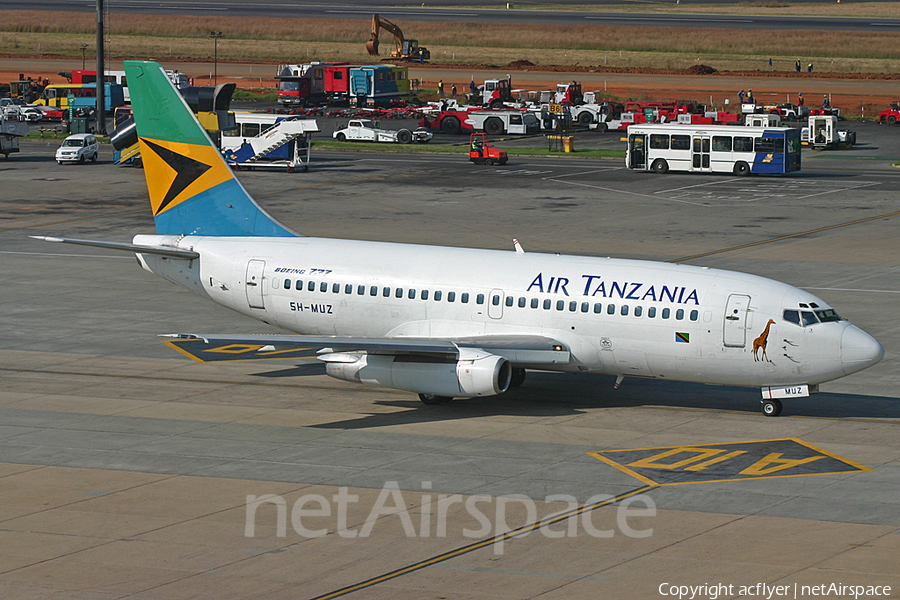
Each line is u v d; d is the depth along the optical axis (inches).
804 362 3120.1
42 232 6594.5
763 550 2249.0
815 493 2596.0
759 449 2952.8
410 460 2874.0
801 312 3129.9
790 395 3221.0
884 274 5359.3
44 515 2485.2
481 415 3316.9
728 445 2992.1
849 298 4845.0
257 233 3875.5
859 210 7308.1
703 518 2437.3
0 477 2748.5
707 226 6761.8
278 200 7746.1
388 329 3587.6
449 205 7573.8
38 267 5693.9
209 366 3932.1
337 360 3403.1
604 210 7381.9
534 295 3393.2
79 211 7322.8
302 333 3767.2
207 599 2037.4
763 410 3292.3
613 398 3518.7
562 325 3358.8
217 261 3811.5
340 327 3661.4
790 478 2706.7
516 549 2267.5
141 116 3902.6
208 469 2807.6
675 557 2219.5
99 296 5059.1
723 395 3545.8
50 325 4517.7
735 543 2289.6
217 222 3914.9
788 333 3115.2
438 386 3267.7
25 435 3102.9
